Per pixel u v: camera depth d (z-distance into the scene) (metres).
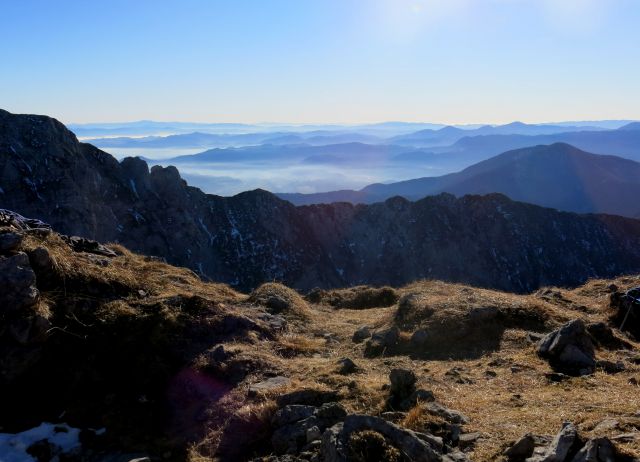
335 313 18.77
